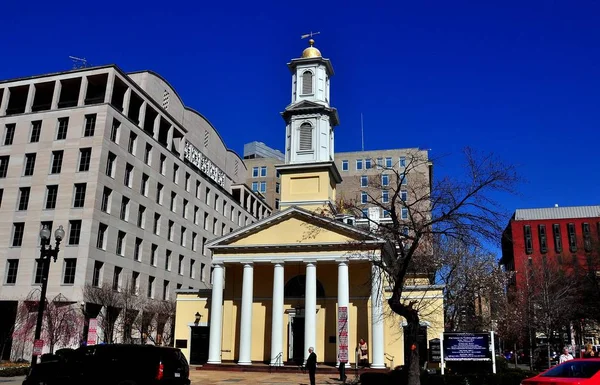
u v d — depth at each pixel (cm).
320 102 4838
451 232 2441
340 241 3894
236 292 4366
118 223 5350
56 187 5159
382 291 3559
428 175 7038
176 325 4425
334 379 3194
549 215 10969
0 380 2959
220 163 8600
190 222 7012
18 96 5925
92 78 5553
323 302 4172
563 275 6050
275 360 3753
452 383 2483
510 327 5294
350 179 10594
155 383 1941
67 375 1975
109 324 4941
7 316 4988
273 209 11556
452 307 4612
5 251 5059
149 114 6375
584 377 1559
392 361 3897
